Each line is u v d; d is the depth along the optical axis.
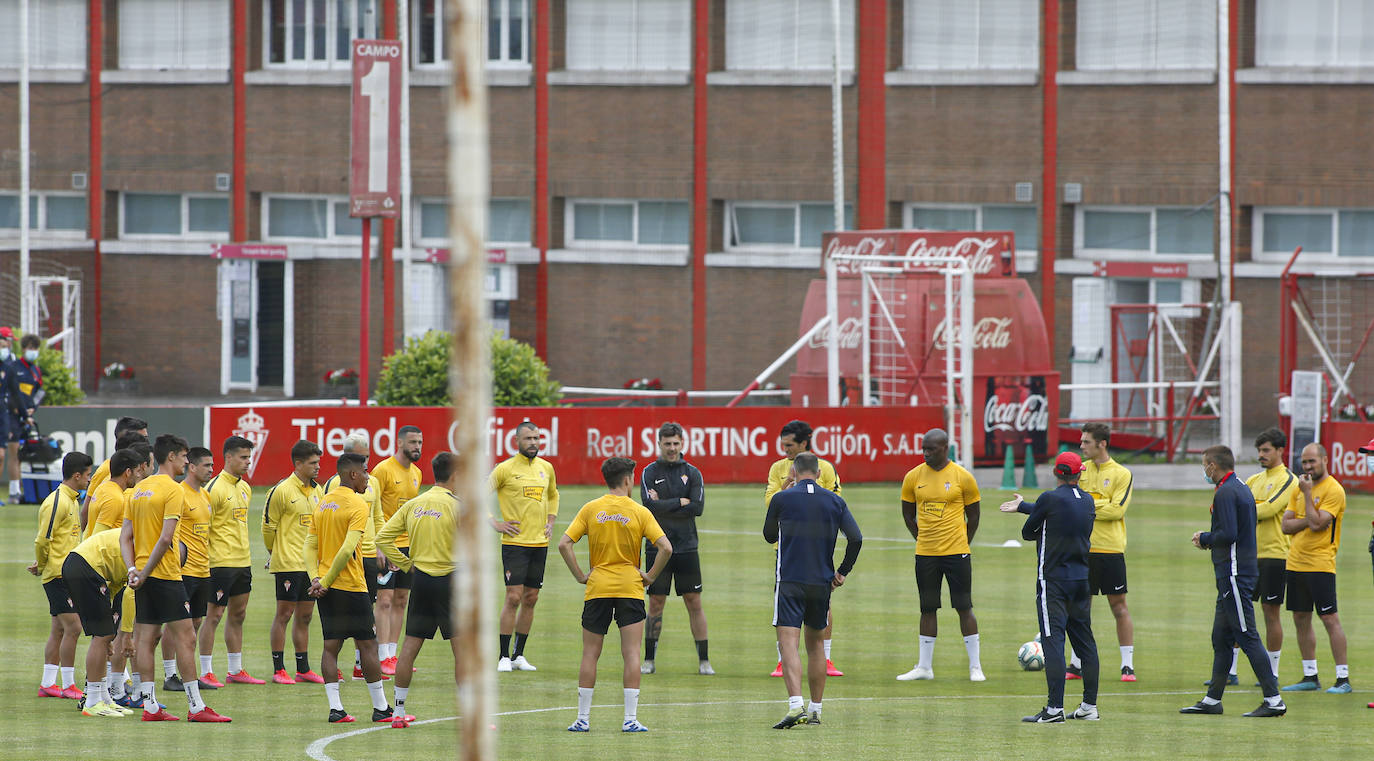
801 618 37.56
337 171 153.12
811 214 146.50
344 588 37.69
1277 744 34.53
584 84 147.50
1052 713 37.69
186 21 155.38
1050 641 37.94
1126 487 45.31
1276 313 132.50
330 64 154.75
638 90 146.75
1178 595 61.84
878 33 141.12
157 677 45.34
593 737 35.53
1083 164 136.75
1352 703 41.25
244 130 154.00
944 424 101.00
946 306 100.69
